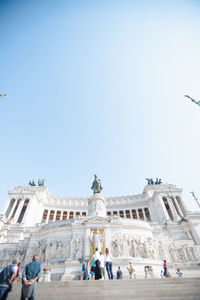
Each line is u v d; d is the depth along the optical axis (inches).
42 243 1321.4
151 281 498.3
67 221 1378.0
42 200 2797.7
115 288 470.6
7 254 1408.7
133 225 1368.1
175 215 2375.7
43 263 1157.1
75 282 498.6
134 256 1199.6
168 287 465.7
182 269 1255.5
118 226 1307.8
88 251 1135.0
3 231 1882.4
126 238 1268.5
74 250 1167.0
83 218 1362.0
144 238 1355.8
